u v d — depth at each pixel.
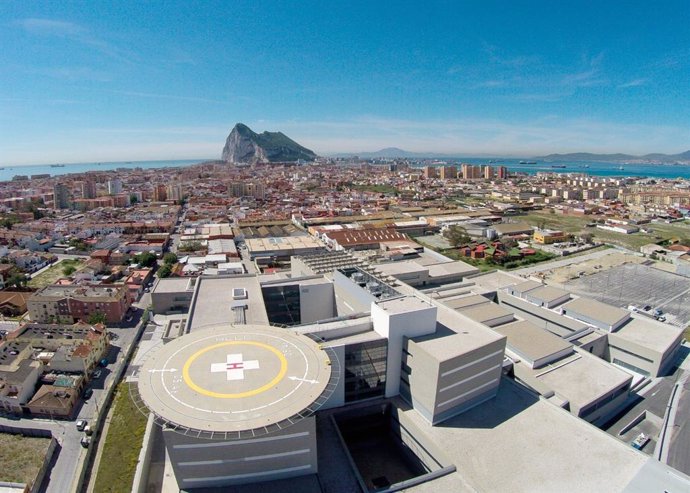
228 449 57.16
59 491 73.62
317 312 111.44
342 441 70.25
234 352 66.62
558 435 70.44
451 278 151.00
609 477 61.56
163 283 150.38
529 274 189.00
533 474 62.50
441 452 66.31
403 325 78.94
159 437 71.44
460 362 72.75
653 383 103.00
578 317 121.44
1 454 80.50
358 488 61.38
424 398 74.69
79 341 111.31
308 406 54.59
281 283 109.75
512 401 79.19
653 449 81.25
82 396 98.19
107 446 83.19
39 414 91.44
